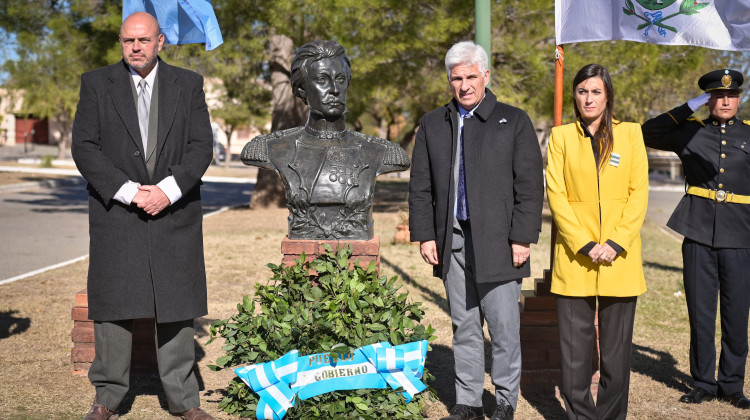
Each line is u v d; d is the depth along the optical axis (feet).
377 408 12.52
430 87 43.01
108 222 12.07
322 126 13.97
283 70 53.93
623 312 12.16
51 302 22.56
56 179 84.84
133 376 15.71
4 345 17.78
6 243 36.32
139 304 12.08
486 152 12.41
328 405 12.26
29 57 46.83
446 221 12.67
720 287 14.61
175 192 12.06
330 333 12.51
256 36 45.55
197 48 43.50
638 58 41.32
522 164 12.34
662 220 54.44
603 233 12.05
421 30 38.27
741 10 14.53
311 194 13.57
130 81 12.35
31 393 14.28
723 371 14.56
